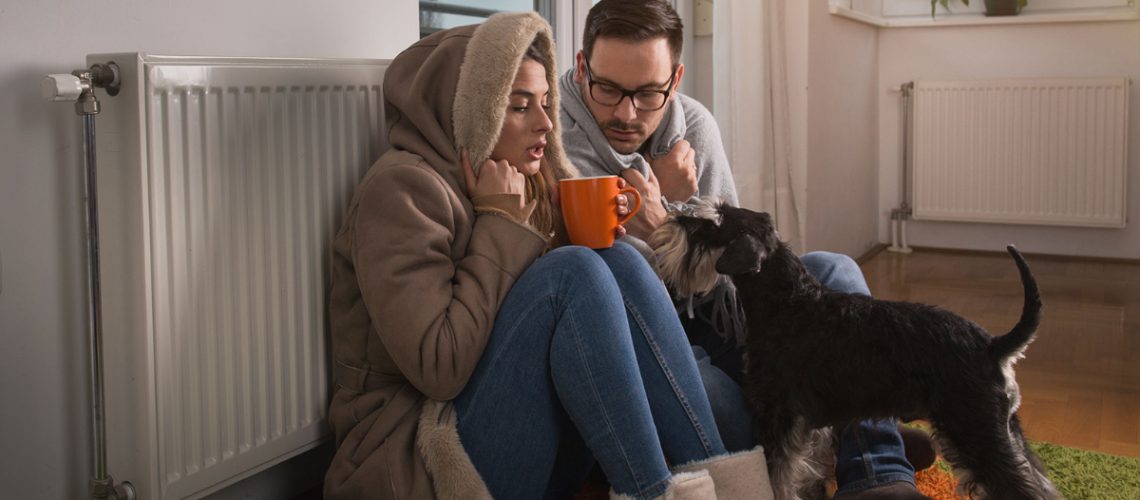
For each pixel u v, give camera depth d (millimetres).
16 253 1329
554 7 2881
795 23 3488
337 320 1566
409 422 1459
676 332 1483
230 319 1474
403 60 1608
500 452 1417
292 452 1620
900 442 1689
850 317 1513
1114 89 4441
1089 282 4152
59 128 1366
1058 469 2025
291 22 1732
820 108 4008
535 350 1400
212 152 1416
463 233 1504
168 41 1512
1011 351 1454
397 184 1430
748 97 3295
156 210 1335
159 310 1352
